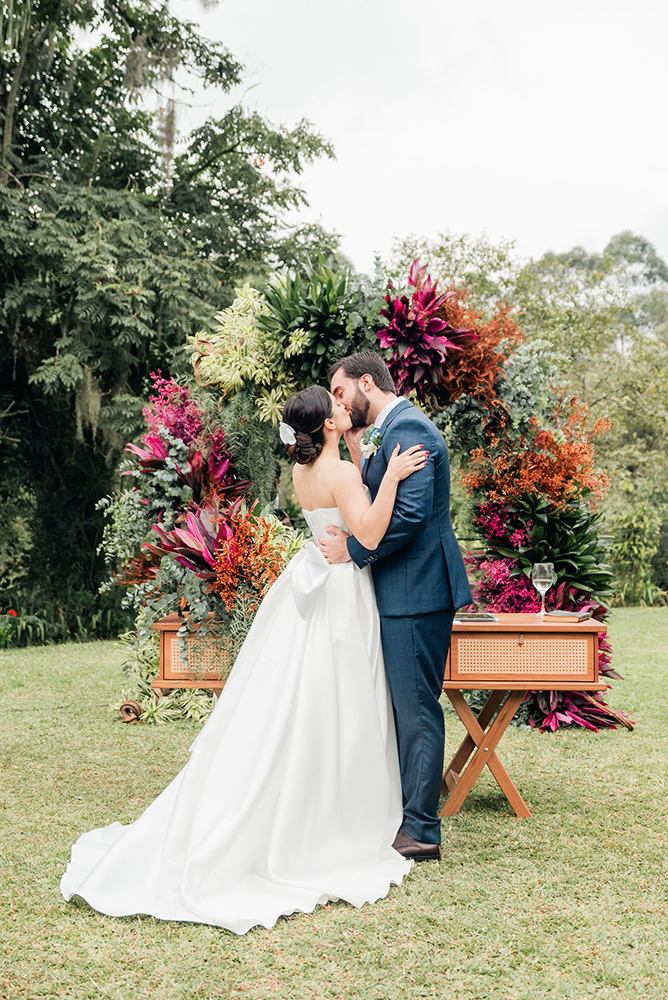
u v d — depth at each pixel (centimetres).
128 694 472
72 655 720
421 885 229
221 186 1041
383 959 186
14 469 902
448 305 402
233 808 225
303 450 257
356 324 389
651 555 1246
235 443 395
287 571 263
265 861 226
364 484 272
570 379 1262
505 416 420
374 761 243
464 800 305
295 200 1059
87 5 828
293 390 417
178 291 835
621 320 1320
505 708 291
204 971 181
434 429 259
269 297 409
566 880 232
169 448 376
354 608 250
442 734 254
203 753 246
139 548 379
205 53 940
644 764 363
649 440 1396
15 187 845
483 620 291
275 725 234
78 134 918
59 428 927
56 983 175
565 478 445
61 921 206
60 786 326
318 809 234
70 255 782
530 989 173
